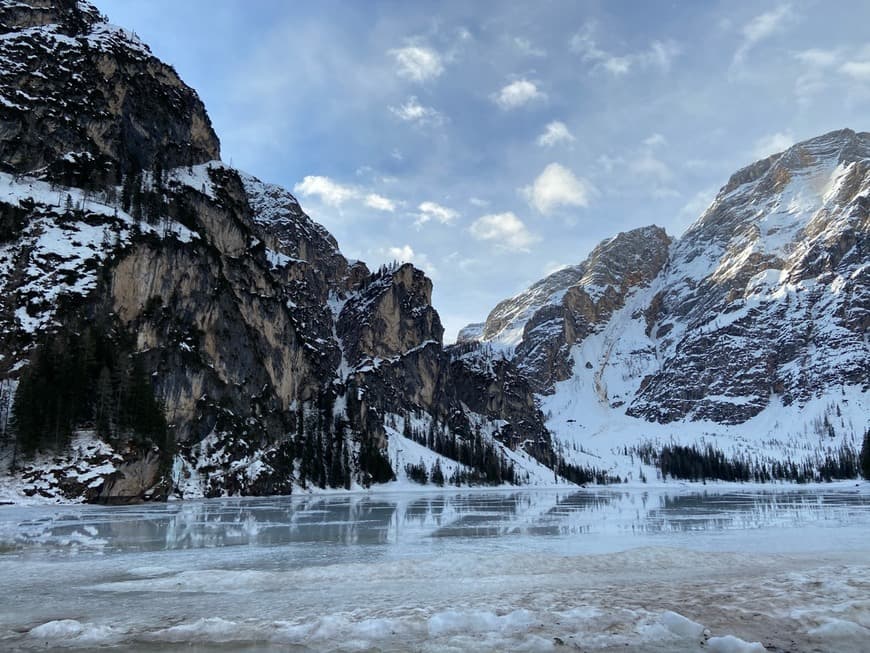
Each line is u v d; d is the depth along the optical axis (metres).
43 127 143.38
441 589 24.78
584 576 27.95
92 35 174.12
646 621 17.62
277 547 41.25
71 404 96.56
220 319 151.50
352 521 65.12
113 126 159.75
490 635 16.72
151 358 123.25
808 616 17.80
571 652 15.18
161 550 39.25
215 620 18.62
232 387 151.12
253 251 189.75
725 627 16.98
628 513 81.69
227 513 75.75
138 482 100.06
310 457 172.00
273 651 15.62
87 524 56.84
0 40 149.75
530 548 40.94
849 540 45.25
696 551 34.81
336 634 17.11
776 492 186.25
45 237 117.81
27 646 16.28
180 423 127.31
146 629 18.00
